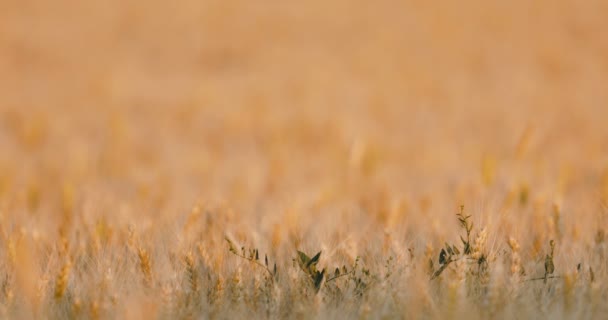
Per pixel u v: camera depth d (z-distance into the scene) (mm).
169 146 32875
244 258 10055
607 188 13633
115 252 10477
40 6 108750
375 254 10750
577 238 11055
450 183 19234
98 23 100188
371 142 29906
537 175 18812
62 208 14891
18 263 9594
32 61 77625
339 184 19422
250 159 29344
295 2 114688
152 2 114500
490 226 10578
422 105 50406
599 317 8664
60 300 9172
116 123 32750
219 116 44594
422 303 8891
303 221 12656
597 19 95375
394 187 19062
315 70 71500
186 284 9711
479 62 75875
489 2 108438
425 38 89625
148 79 67812
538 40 85062
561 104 51312
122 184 21203
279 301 9242
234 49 85875
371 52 82125
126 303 8891
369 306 9031
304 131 37719
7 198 15812
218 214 12523
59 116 45125
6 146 32656
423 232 11820
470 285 9359
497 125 41969
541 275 9906
